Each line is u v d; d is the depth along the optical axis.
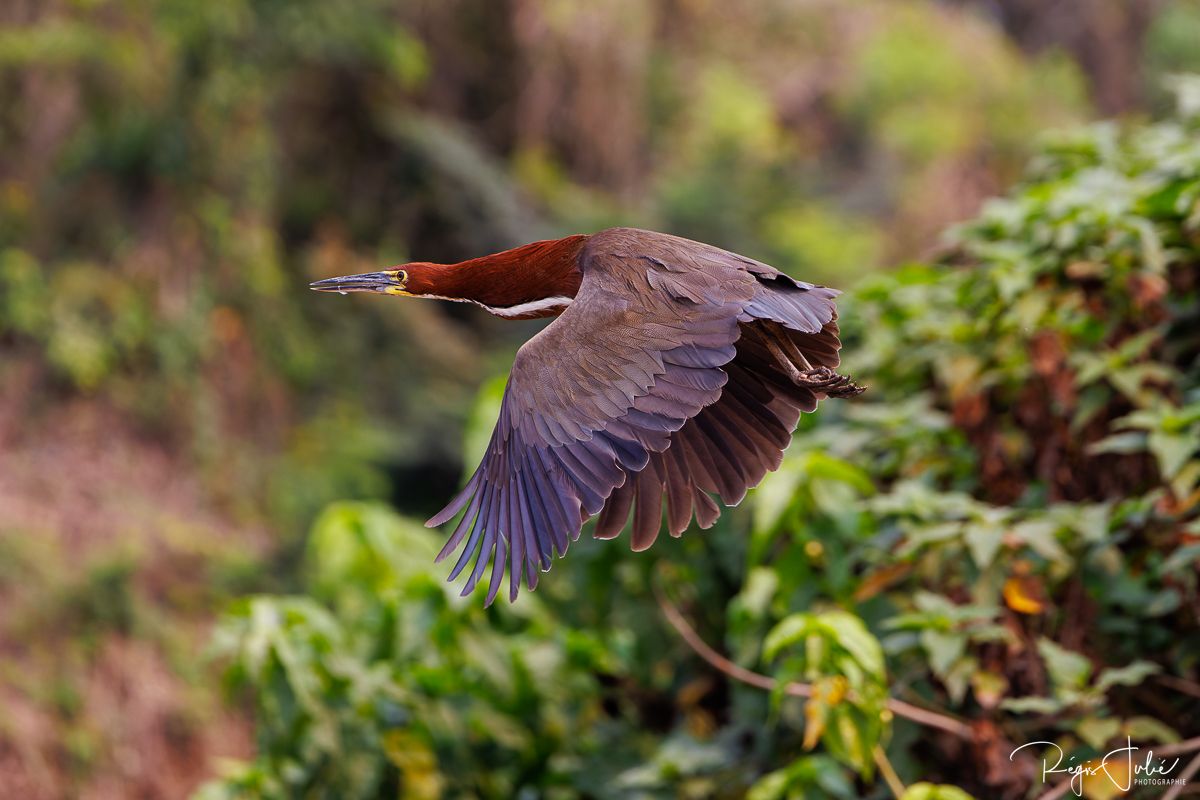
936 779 8.69
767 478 8.62
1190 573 7.81
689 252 6.15
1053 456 8.82
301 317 27.11
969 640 8.16
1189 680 8.17
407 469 26.23
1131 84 39.94
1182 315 8.83
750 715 9.27
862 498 9.26
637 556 10.03
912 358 9.54
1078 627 8.24
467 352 27.84
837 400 9.98
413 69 28.11
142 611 20.42
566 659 9.48
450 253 29.14
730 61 35.03
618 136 31.36
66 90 25.05
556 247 6.67
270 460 24.92
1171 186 8.82
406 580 9.84
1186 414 7.81
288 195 28.36
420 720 9.09
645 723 10.12
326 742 8.91
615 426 5.78
